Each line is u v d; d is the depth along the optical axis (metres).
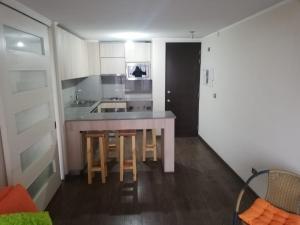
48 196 2.98
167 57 5.48
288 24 2.30
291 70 2.28
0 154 2.04
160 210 2.81
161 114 3.93
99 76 6.02
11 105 2.15
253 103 3.03
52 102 3.21
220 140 4.27
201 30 4.25
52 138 3.19
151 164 4.16
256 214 2.01
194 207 2.86
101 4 2.44
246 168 3.26
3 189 1.74
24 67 2.42
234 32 3.57
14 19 2.25
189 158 4.45
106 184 3.46
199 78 5.62
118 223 2.58
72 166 3.76
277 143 2.53
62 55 3.63
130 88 6.35
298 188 2.04
